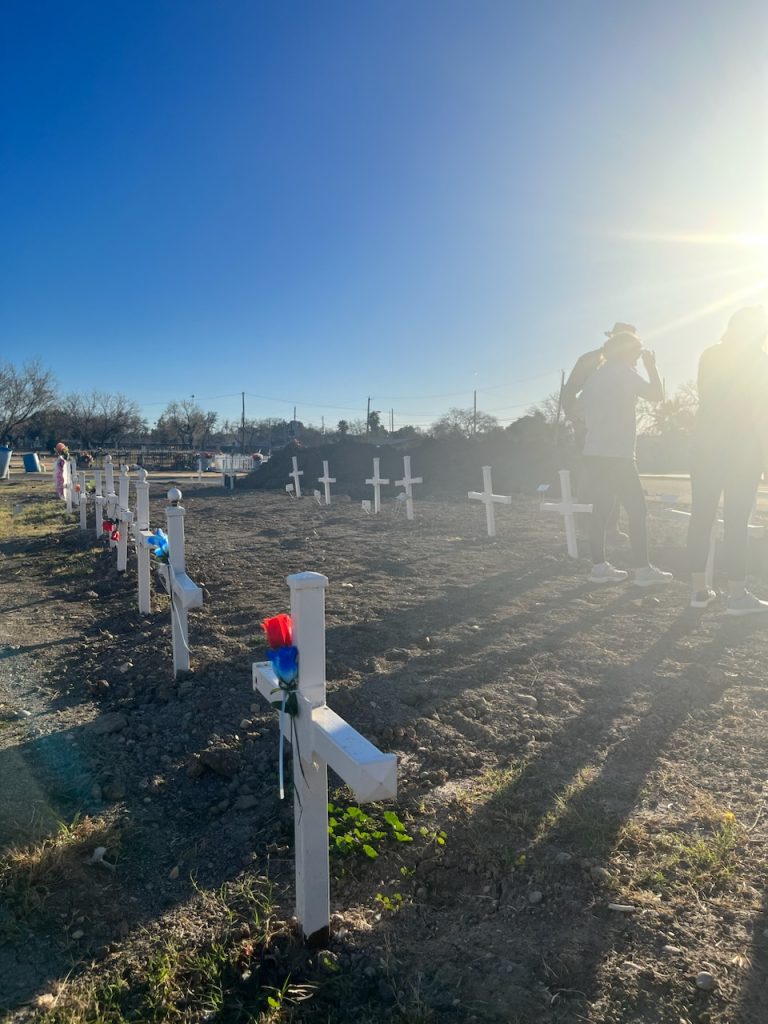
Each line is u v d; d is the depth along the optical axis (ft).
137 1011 6.67
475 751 11.49
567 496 27.55
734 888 8.02
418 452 79.30
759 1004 6.46
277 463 86.07
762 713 12.60
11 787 10.69
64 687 15.16
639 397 22.12
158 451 228.02
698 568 19.25
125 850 9.18
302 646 7.40
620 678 14.39
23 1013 6.62
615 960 7.06
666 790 10.15
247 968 7.21
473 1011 6.57
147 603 20.48
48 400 192.85
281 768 7.84
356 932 7.68
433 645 16.65
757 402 17.31
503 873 8.46
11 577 27.66
